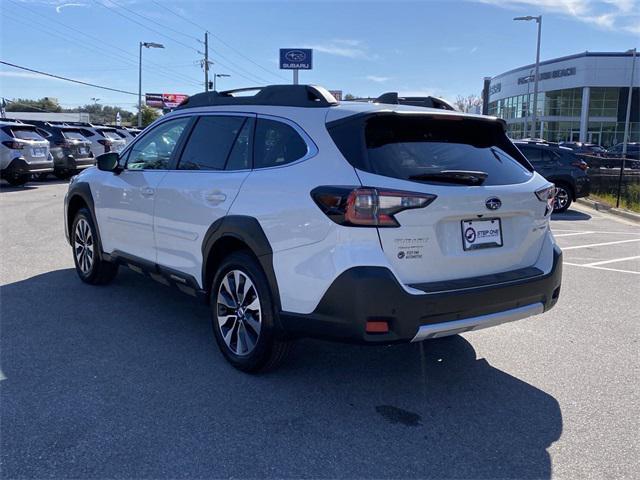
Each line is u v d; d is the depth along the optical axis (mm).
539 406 3814
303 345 4793
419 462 3131
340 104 3941
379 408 3736
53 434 3293
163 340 4820
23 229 9859
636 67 57781
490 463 3137
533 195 4023
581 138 60156
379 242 3391
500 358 4641
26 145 16875
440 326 3520
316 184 3568
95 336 4875
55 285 6387
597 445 3334
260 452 3176
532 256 4133
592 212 15688
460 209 3594
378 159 3541
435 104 4613
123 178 5527
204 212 4371
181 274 4746
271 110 4184
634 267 8188
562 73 60938
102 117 94250
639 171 19328
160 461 3061
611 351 4824
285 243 3697
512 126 71312
